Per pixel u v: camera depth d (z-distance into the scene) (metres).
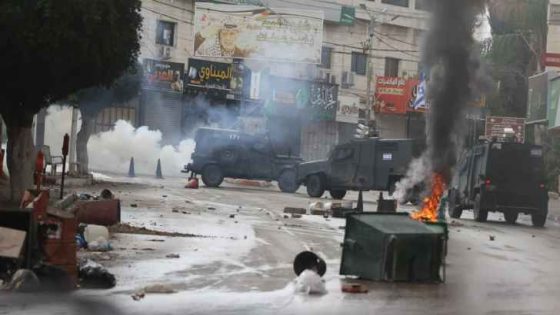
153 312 16.31
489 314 17.17
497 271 24.75
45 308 16.36
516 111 89.31
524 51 88.75
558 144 81.75
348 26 102.69
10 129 32.88
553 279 23.14
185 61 91.62
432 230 22.00
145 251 25.30
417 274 21.64
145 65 85.44
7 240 18.27
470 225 44.12
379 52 105.12
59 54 28.94
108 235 26.61
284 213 43.88
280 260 25.02
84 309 16.36
